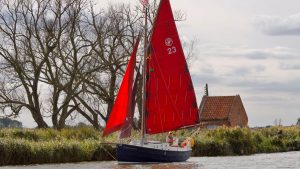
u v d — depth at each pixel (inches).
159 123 1758.1
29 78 2773.1
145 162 1672.0
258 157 2053.4
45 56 2763.3
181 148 1765.5
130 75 1657.2
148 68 1756.9
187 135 2256.4
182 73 1801.2
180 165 1642.5
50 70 2810.0
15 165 1590.8
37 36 2755.9
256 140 2512.3
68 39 2849.4
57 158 1685.5
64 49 2874.0
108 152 1779.0
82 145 1770.4
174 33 1791.3
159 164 1658.5
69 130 2069.4
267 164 1718.8
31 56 2753.4
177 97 1792.6
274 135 2726.4
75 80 2893.7
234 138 2341.3
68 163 1665.8
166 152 1704.0
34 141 1779.0
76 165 1600.6
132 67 1665.8
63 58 2829.7
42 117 2802.7
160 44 1774.1
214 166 1628.9
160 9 1772.9
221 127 2464.3
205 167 1588.3
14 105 2748.5
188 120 1808.6
